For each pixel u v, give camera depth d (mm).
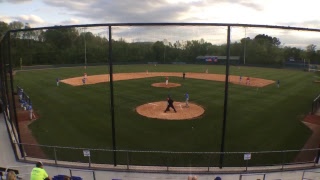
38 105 29562
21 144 14891
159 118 23625
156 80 49500
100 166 13789
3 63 21469
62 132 20547
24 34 76250
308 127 22094
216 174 12867
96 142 18359
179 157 15797
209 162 15023
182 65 88312
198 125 21828
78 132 20469
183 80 49812
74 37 84250
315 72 70188
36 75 58562
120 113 25406
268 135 19969
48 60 80125
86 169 13328
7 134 19328
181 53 94562
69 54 82438
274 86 44406
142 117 23953
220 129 20906
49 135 19891
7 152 15875
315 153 16641
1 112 25953
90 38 85625
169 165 14695
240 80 49094
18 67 73438
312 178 12602
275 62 86688
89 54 84438
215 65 89000
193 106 28141
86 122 22906
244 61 85875
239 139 19000
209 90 38719
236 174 12883
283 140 18984
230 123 22578
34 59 77812
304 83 49125
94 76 55812
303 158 15969
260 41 93062
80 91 37812
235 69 76312
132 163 15016
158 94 35031
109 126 21672
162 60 92688
